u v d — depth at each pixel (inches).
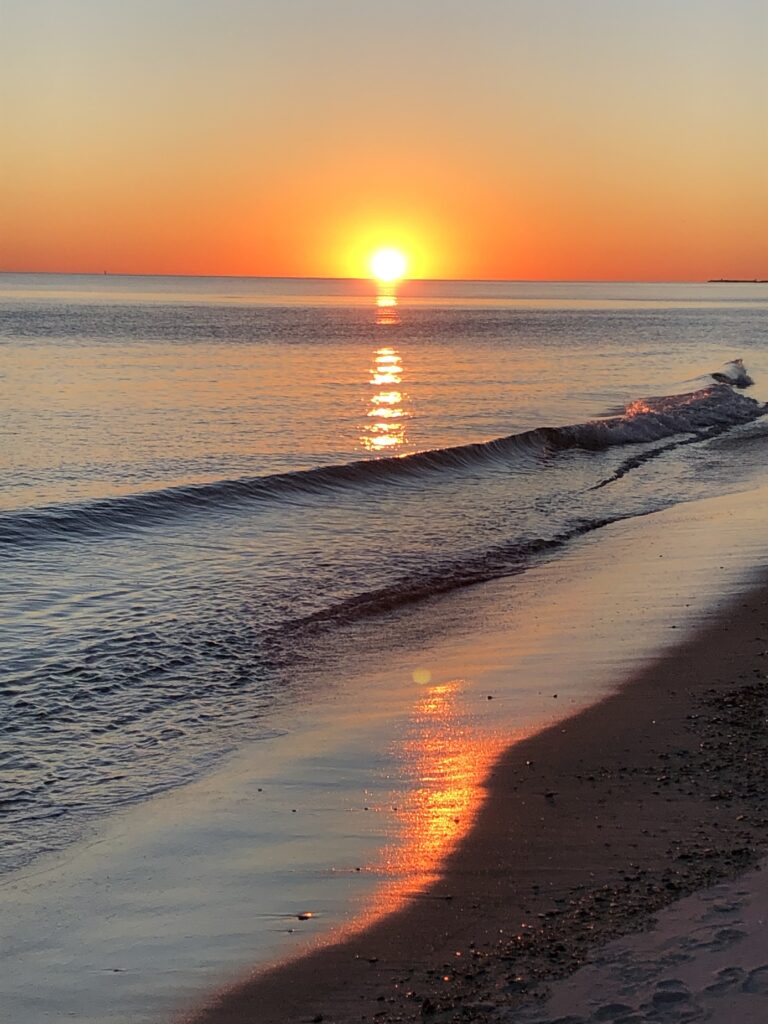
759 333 4035.4
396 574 614.9
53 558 633.6
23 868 282.7
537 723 370.9
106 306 6304.1
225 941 238.7
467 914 242.5
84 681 431.8
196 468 1004.6
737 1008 194.5
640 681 411.2
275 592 572.7
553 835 279.1
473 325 4694.9
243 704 412.2
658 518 770.8
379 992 214.4
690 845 267.3
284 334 3730.3
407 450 1133.7
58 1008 216.1
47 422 1332.4
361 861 274.1
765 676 409.1
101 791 333.4
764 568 592.1
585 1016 196.7
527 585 591.8
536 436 1133.7
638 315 6176.2
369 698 414.3
